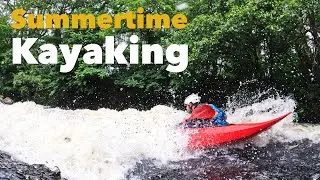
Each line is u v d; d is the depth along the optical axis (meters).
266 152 6.61
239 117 9.76
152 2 14.59
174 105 14.55
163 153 6.38
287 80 12.23
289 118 8.96
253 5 10.70
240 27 10.56
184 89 14.20
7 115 8.38
